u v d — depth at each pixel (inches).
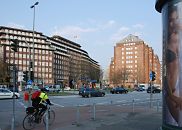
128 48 6220.5
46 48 5615.2
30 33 5408.5
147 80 6131.9
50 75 5644.7
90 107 1082.1
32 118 530.6
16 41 826.2
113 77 5359.3
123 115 780.0
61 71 6146.7
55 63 5910.4
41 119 544.1
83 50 7165.4
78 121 623.8
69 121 652.7
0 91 1638.8
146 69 6156.5
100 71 5369.1
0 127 556.7
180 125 374.6
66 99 1651.1
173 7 388.5
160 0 411.8
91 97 1900.8
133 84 5787.4
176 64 382.6
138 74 5905.5
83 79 4901.6
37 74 5452.8
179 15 381.1
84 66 5339.6
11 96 1664.6
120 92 2694.4
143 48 6067.9
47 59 5629.9
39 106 536.1
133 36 6304.1
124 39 6382.9
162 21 425.1
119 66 6264.8
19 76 876.6
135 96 2066.9
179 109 377.1
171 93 387.9
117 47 6373.0
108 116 754.8
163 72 412.8
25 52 5265.8
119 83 5255.9
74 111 909.2
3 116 767.7
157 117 728.3
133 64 6117.1
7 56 4980.3
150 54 6491.1
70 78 5541.3
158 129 522.3
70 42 6766.7
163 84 411.8
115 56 6392.7
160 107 1062.4
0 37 5073.8
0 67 3083.2
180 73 378.0
